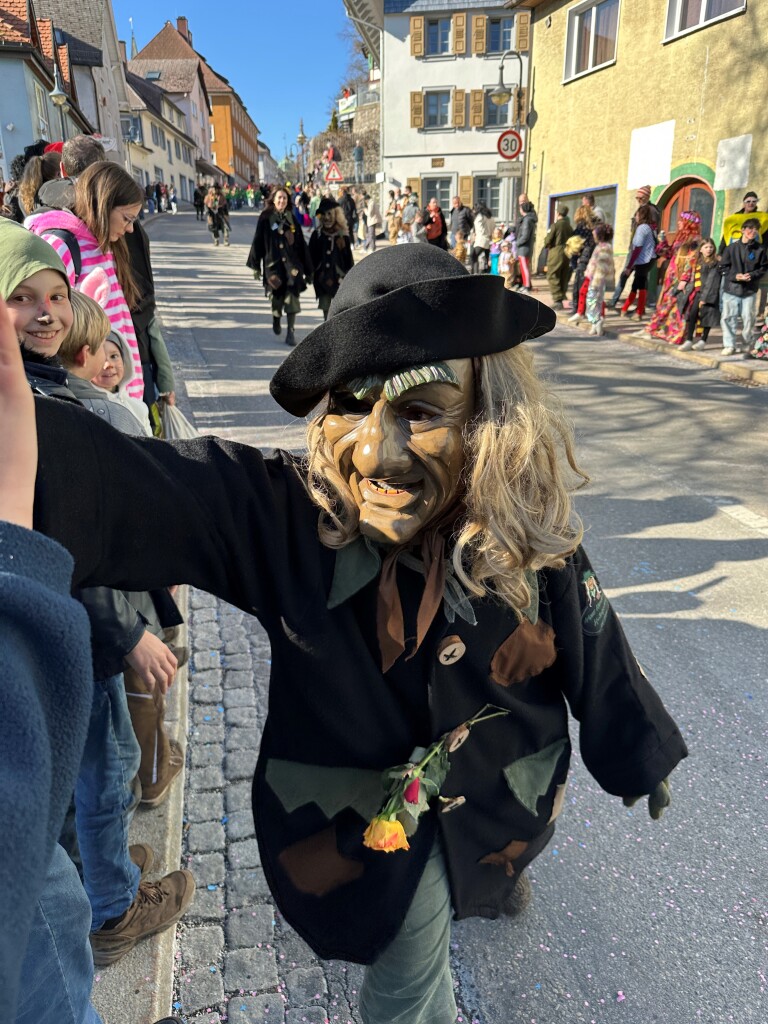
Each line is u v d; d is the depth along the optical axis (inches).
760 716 106.4
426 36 906.7
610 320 454.9
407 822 45.1
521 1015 66.2
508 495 38.5
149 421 113.3
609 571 148.4
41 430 31.5
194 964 69.4
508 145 524.4
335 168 804.0
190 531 37.7
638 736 53.6
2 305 24.2
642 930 74.7
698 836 86.4
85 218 104.0
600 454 218.4
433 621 42.7
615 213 521.3
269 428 214.5
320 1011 65.6
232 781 91.7
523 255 533.6
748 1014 66.7
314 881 47.9
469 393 38.6
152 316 123.1
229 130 3280.0
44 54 959.6
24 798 19.5
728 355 343.3
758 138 397.1
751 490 190.5
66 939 37.9
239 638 123.2
